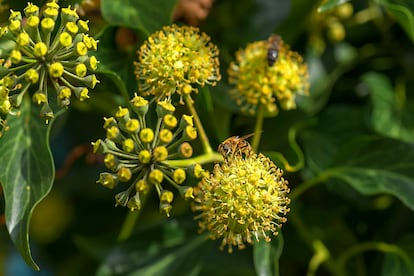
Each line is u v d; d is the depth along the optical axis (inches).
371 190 21.6
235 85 21.6
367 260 23.4
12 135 19.8
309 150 22.9
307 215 23.2
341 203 23.4
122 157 18.6
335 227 23.4
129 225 22.8
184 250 22.2
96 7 21.8
